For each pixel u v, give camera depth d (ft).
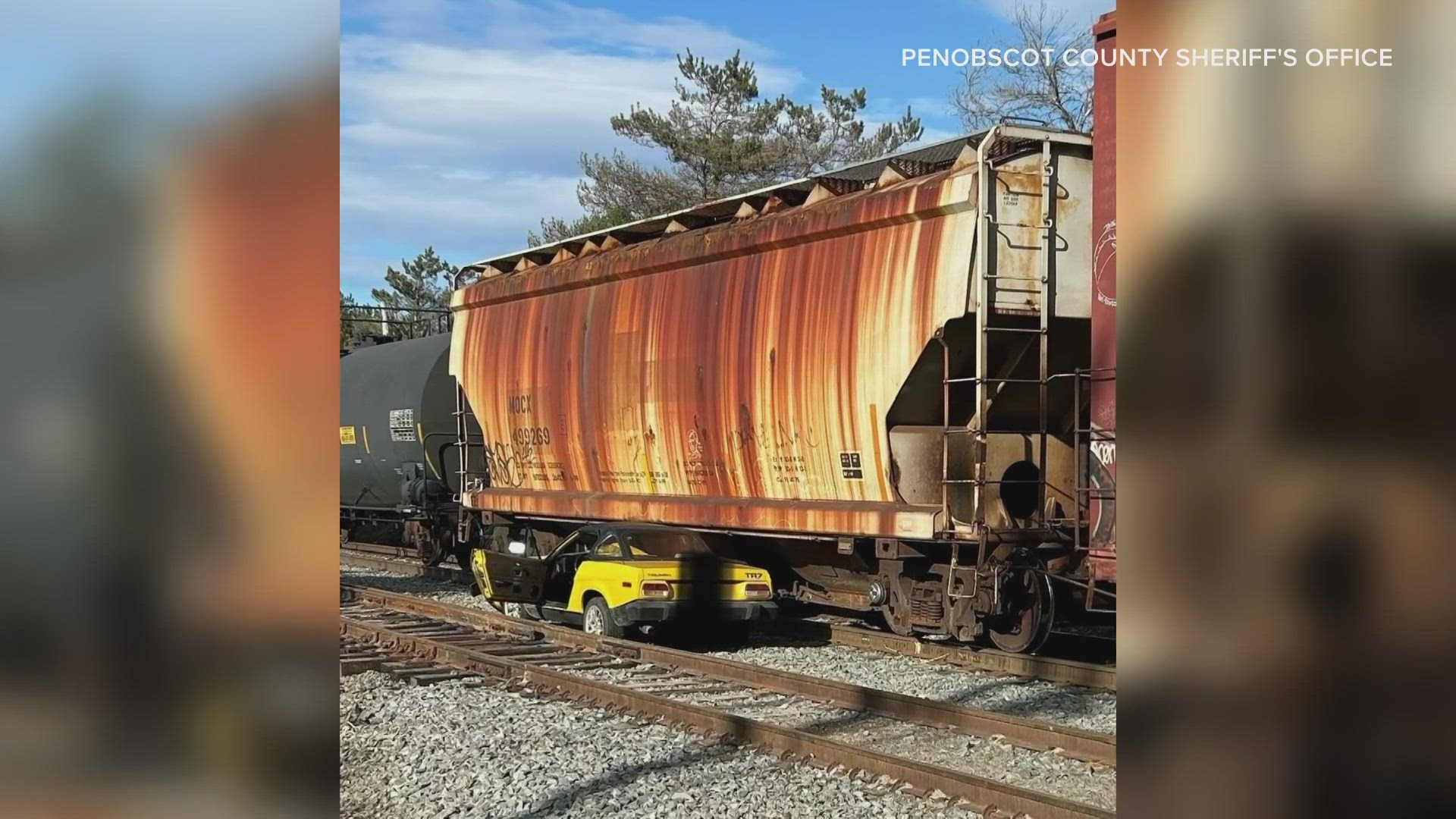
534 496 58.08
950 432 37.96
